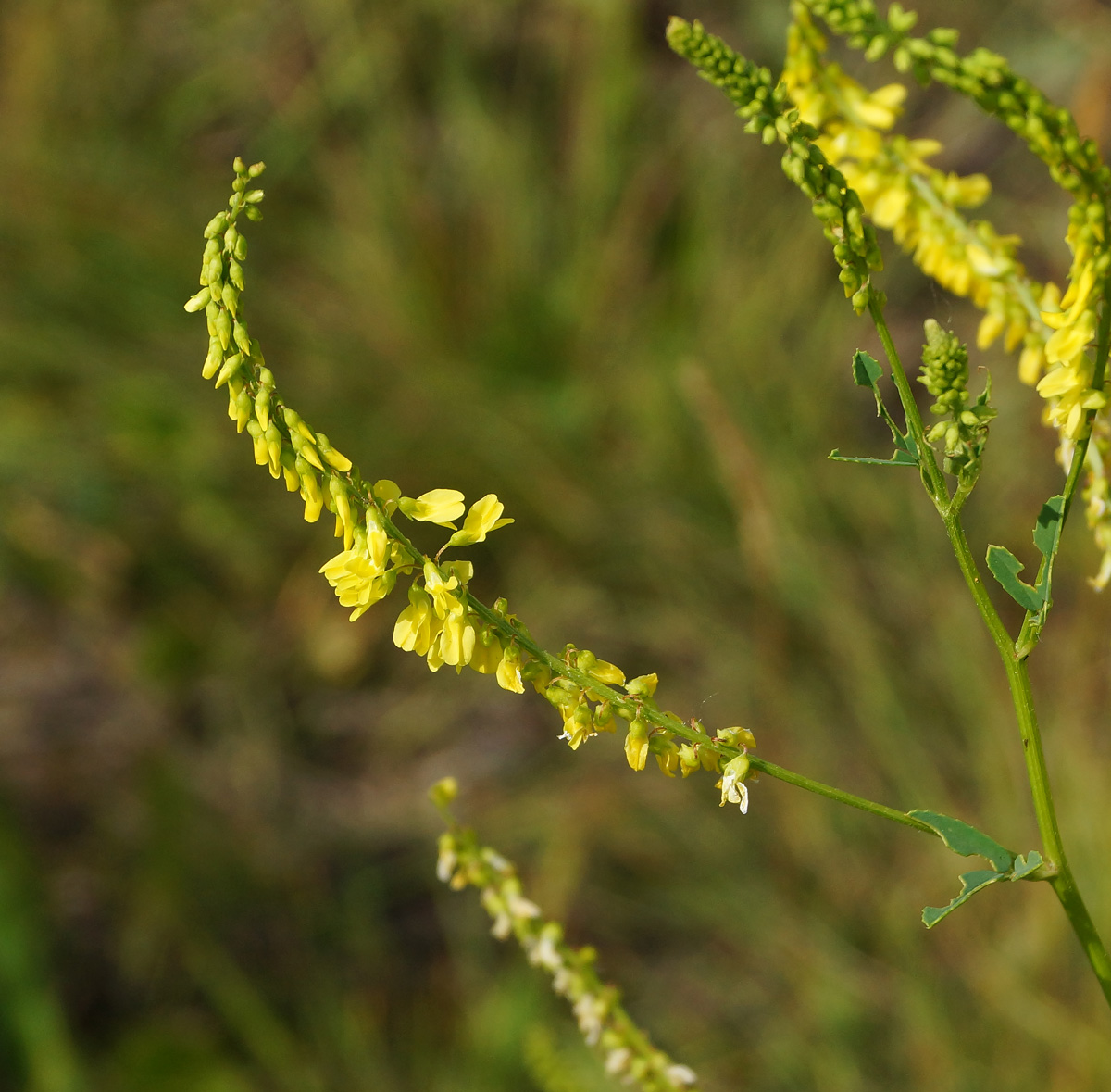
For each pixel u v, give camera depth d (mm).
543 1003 824
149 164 1301
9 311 1144
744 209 1188
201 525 1101
